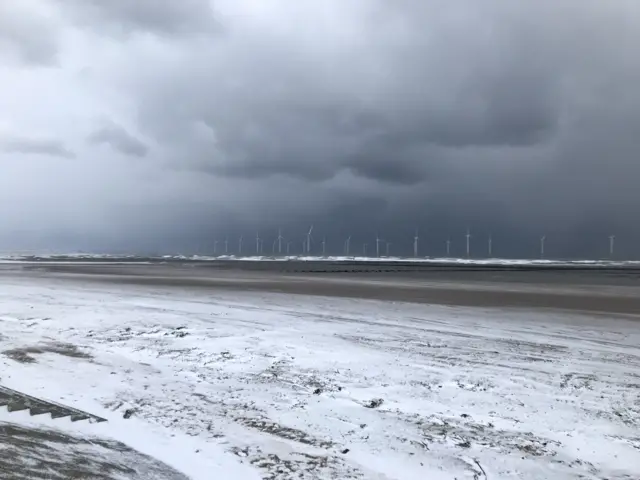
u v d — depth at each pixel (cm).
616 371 1181
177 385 1040
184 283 3906
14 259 13550
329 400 953
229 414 869
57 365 1204
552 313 2255
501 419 862
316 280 4609
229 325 1752
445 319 1988
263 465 669
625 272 8431
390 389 1023
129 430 789
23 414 850
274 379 1091
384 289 3544
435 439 772
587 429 820
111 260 13550
